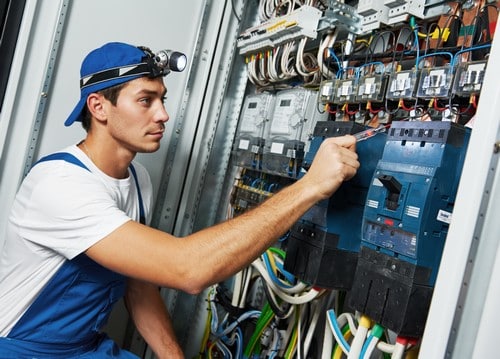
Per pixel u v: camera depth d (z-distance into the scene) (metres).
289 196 1.03
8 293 1.20
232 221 1.02
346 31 1.56
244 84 2.23
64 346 1.25
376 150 1.21
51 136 1.82
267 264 1.62
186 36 2.05
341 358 1.45
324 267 1.18
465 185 0.76
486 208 0.75
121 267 1.00
